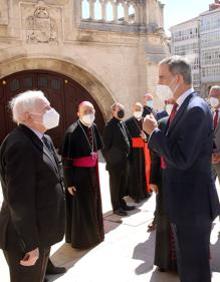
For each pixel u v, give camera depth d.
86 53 13.91
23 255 3.00
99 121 14.88
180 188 2.96
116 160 6.98
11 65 12.92
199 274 3.03
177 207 2.98
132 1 14.67
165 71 3.02
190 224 2.96
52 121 3.05
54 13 13.14
